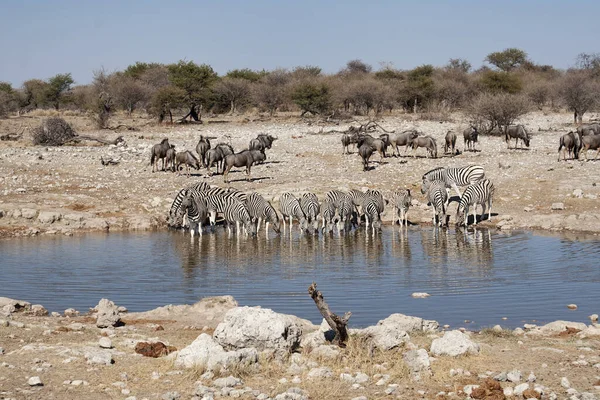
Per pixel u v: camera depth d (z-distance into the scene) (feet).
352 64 345.51
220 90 217.77
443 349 31.42
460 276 55.21
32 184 98.58
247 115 216.13
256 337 30.50
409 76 249.75
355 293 49.83
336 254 65.10
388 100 206.90
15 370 28.76
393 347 31.68
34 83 264.52
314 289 31.71
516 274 55.67
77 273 56.85
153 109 190.70
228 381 27.45
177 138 150.41
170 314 43.47
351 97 205.87
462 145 130.21
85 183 99.60
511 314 43.98
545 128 157.48
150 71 254.47
